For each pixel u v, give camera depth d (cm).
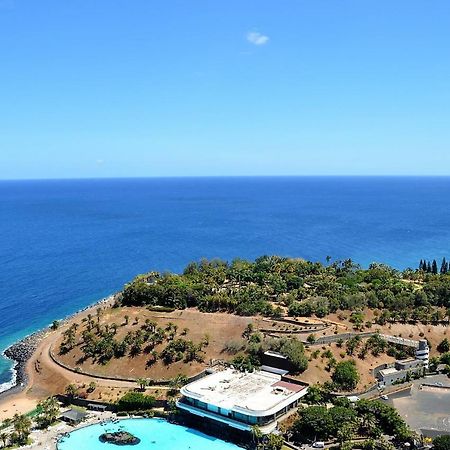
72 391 16912
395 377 17100
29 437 14475
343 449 13100
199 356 18112
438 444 12656
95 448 13800
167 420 15462
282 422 14412
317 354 17512
